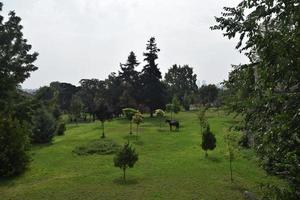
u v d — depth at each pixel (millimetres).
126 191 18016
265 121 5309
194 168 22734
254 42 5094
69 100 87500
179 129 42719
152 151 29328
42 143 35531
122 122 52281
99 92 77188
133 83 67688
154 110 62969
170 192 17656
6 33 35375
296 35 4766
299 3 4883
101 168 23703
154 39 63938
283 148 4918
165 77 101188
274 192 5312
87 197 17203
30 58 37000
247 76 5691
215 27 5762
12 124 23359
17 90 36969
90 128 47031
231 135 19297
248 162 22719
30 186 19875
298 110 4523
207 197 16766
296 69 4719
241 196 16750
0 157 22141
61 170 23484
